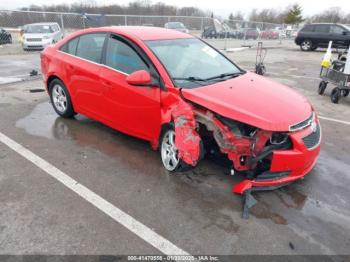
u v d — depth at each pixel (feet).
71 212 9.59
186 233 8.85
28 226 8.92
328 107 22.15
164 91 11.51
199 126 11.03
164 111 11.53
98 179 11.50
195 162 10.49
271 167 9.97
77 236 8.59
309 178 12.09
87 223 9.12
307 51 67.67
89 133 15.62
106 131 15.93
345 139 16.16
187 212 9.76
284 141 10.06
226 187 11.18
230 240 8.64
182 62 12.70
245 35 74.28
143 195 10.58
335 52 64.75
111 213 9.60
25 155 13.15
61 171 11.98
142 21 54.54
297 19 155.12
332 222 9.55
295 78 33.37
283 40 94.17
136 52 12.75
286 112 10.23
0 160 12.66
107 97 13.76
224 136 10.02
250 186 10.18
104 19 50.42
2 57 42.65
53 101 17.75
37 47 49.34
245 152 10.02
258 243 8.56
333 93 23.25
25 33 50.34
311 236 8.91
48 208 9.75
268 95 11.25
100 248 8.21
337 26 63.67
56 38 51.06
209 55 14.25
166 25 57.67
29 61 39.06
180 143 10.58
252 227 9.18
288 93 12.07
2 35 59.62
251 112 9.93
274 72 37.24
